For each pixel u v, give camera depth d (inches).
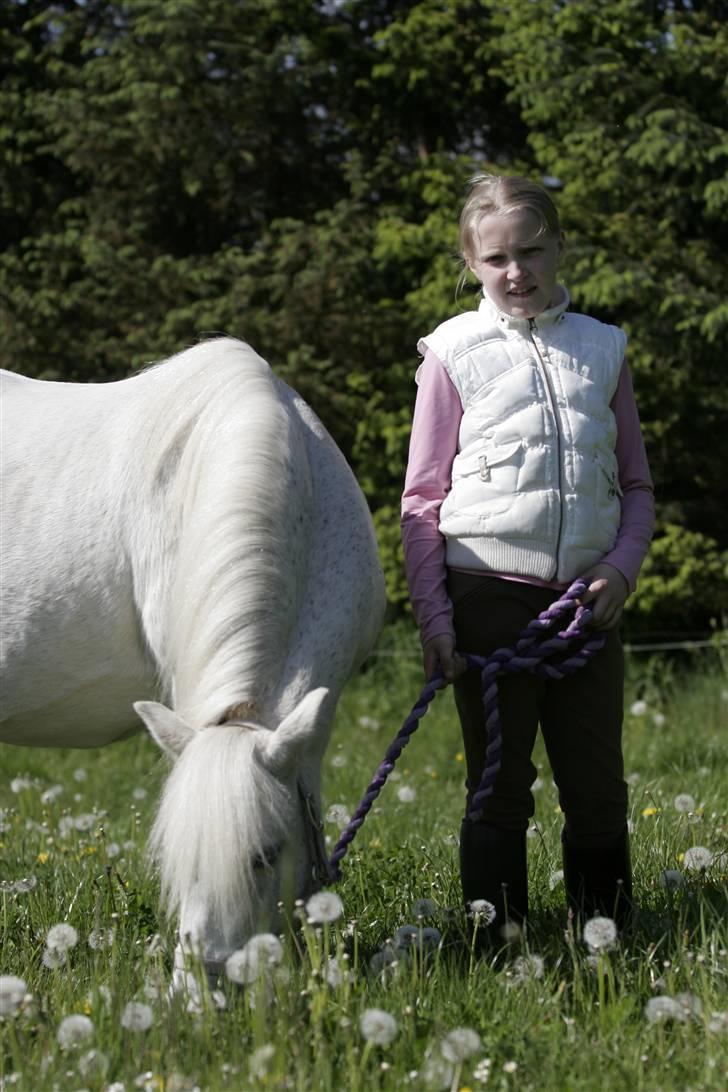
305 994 111.1
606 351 139.3
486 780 133.1
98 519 143.3
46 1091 100.0
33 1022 111.3
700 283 420.2
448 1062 100.3
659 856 165.8
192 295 462.3
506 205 134.0
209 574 125.5
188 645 126.1
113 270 446.0
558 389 135.3
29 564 144.6
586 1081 101.6
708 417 427.8
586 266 401.4
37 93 484.4
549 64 418.9
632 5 424.8
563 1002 117.5
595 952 123.0
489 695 131.5
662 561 418.3
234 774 109.8
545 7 432.5
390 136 478.3
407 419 427.5
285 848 113.4
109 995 114.6
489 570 135.6
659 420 430.9
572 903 143.2
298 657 128.8
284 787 113.2
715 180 406.3
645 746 309.4
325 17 471.8
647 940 135.6
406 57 453.7
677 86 429.7
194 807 108.8
